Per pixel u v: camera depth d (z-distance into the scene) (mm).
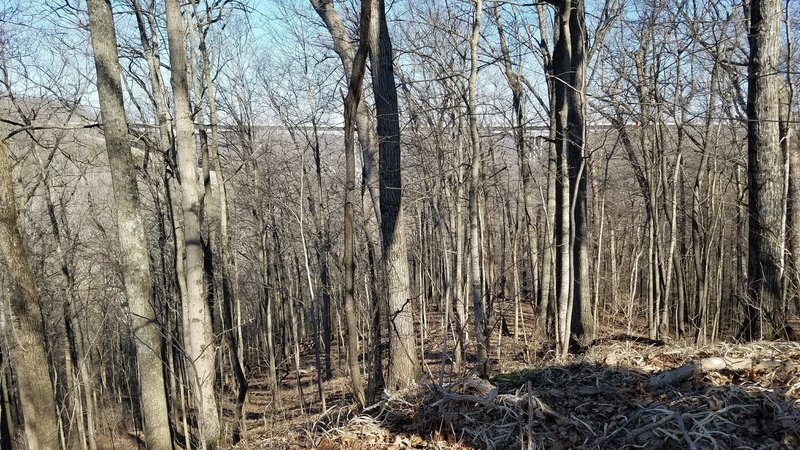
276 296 21141
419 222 16266
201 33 13406
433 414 5500
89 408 15164
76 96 13898
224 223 13914
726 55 12383
